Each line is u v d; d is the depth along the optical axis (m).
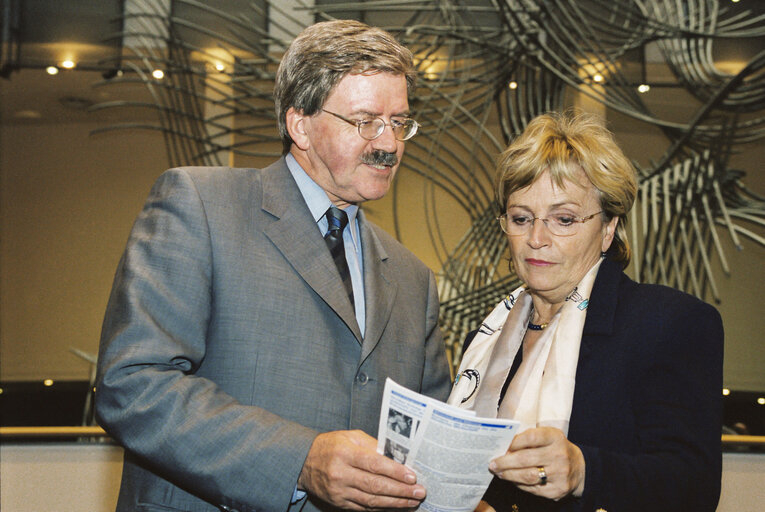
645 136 3.04
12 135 3.02
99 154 3.02
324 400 1.33
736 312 2.88
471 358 1.55
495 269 2.95
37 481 2.76
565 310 1.37
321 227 1.53
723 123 3.00
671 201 2.97
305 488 1.18
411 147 3.07
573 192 1.35
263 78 3.09
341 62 1.41
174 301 1.28
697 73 3.05
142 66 3.10
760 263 2.90
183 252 1.32
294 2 3.17
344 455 1.12
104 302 2.90
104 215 2.97
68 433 2.79
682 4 3.10
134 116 3.06
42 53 3.09
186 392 1.20
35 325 2.87
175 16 3.13
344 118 1.41
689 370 1.25
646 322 1.30
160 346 1.23
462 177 3.04
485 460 1.07
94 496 2.76
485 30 3.12
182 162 3.05
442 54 3.12
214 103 3.09
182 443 1.16
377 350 1.46
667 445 1.21
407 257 1.72
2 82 3.06
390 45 1.46
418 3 3.16
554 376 1.31
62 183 2.99
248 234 1.41
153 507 1.27
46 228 2.95
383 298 1.53
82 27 3.11
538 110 3.04
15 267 2.91
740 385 2.84
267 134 3.09
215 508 1.27
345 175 1.43
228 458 1.16
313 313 1.38
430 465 1.07
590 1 3.12
